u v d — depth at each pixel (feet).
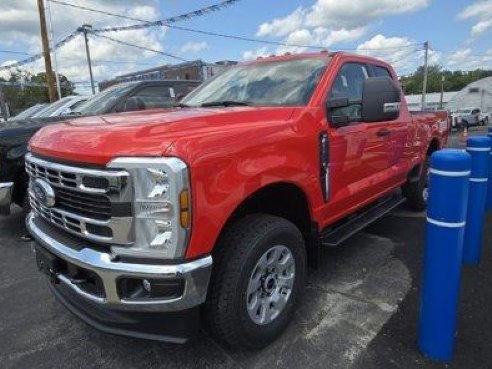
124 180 6.98
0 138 16.06
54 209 8.36
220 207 7.52
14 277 13.67
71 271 8.15
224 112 9.32
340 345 9.15
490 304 10.64
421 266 13.15
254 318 8.68
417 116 17.31
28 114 34.94
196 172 7.11
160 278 7.07
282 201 10.30
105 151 7.22
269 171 8.53
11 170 16.07
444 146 20.36
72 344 9.71
